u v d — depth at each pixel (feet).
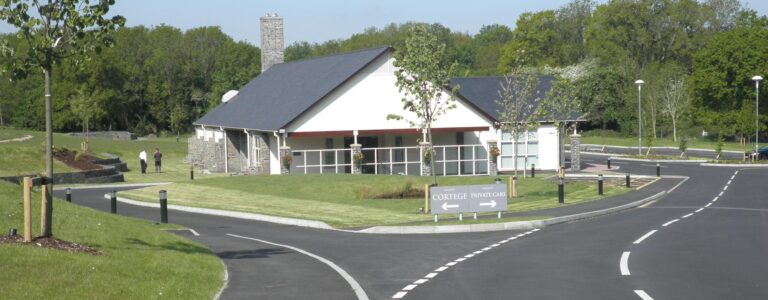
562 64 331.98
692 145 256.52
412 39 107.14
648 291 42.70
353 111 155.74
